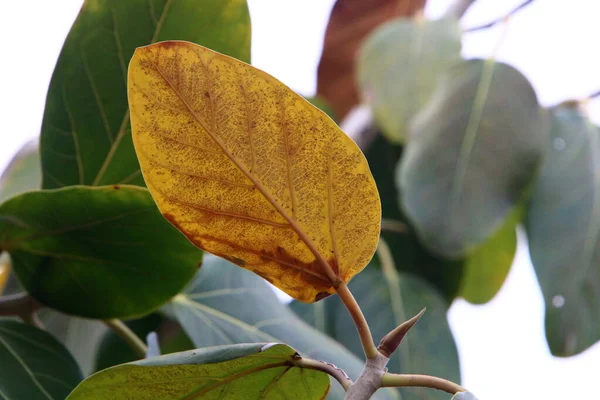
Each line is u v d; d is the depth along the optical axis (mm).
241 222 603
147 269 735
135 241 718
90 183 769
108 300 756
